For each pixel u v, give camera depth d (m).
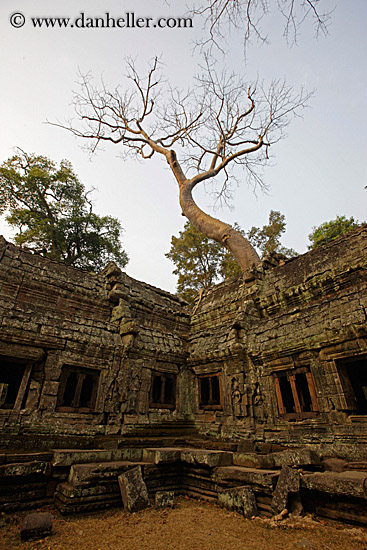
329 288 11.91
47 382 10.03
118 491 6.65
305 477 6.13
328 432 8.96
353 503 5.51
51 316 11.05
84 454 7.13
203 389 14.15
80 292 13.03
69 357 10.79
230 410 11.94
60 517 5.81
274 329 11.71
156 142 23.44
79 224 27.84
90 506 6.07
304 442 9.30
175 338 15.26
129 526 5.39
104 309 13.73
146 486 7.05
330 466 7.46
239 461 7.63
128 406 11.66
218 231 19.50
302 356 10.33
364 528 5.25
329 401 9.23
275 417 10.57
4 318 9.75
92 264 29.61
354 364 9.83
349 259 11.71
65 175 27.17
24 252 12.12
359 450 8.01
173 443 10.75
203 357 13.69
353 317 9.26
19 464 6.24
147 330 14.06
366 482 5.31
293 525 5.27
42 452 7.23
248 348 12.18
